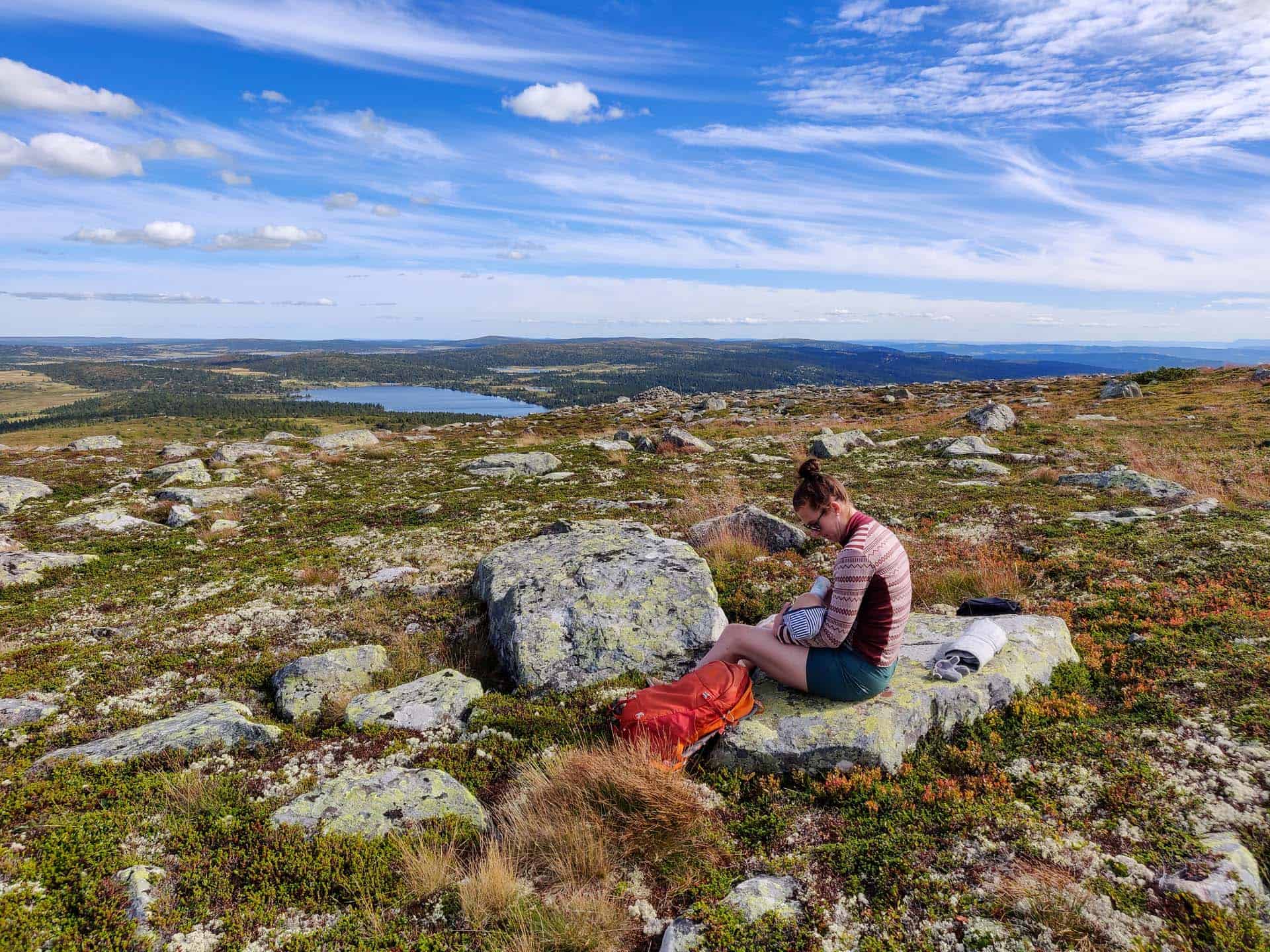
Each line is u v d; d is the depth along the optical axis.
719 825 5.35
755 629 6.46
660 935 4.34
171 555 16.94
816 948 4.06
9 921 4.18
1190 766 5.38
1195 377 55.94
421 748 6.90
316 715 7.89
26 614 12.41
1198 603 8.68
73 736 7.51
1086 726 6.14
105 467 30.11
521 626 8.74
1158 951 3.76
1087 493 17.83
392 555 15.62
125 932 4.20
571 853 4.91
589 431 50.56
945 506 17.31
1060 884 4.29
